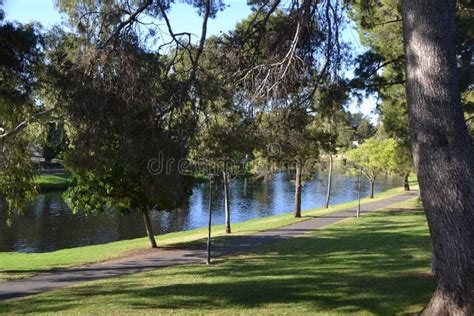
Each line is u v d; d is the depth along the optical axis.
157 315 8.67
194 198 49.28
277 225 28.30
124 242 25.03
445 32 6.32
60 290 12.56
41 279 15.00
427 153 6.24
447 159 6.12
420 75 6.35
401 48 13.09
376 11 12.89
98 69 8.51
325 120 14.31
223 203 45.84
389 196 46.09
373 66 12.70
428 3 6.35
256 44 9.61
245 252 19.77
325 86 10.77
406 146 17.75
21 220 34.56
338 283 11.16
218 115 9.84
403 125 17.58
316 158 25.14
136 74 8.45
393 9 12.89
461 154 6.13
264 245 21.50
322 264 15.38
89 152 8.59
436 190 6.16
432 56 6.29
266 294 10.30
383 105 16.53
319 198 50.72
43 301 10.90
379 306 8.33
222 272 14.77
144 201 20.64
